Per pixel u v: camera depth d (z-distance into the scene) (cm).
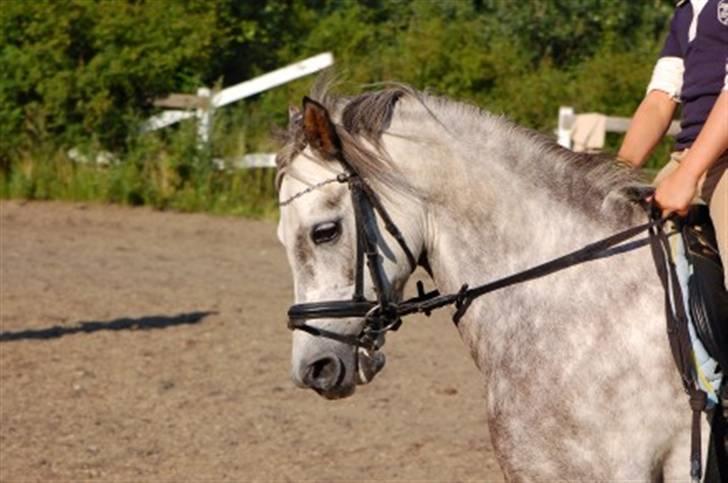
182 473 1152
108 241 2166
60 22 2511
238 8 2811
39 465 1160
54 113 2520
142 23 2550
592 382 679
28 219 2311
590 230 709
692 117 721
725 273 686
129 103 2538
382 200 696
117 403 1345
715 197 700
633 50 2802
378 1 3012
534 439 689
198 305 1761
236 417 1309
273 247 2172
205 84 2650
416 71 2581
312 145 691
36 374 1434
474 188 708
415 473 1159
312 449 1219
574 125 2252
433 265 719
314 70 2547
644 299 686
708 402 673
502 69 2586
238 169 2494
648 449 680
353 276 694
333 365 693
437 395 1395
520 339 695
